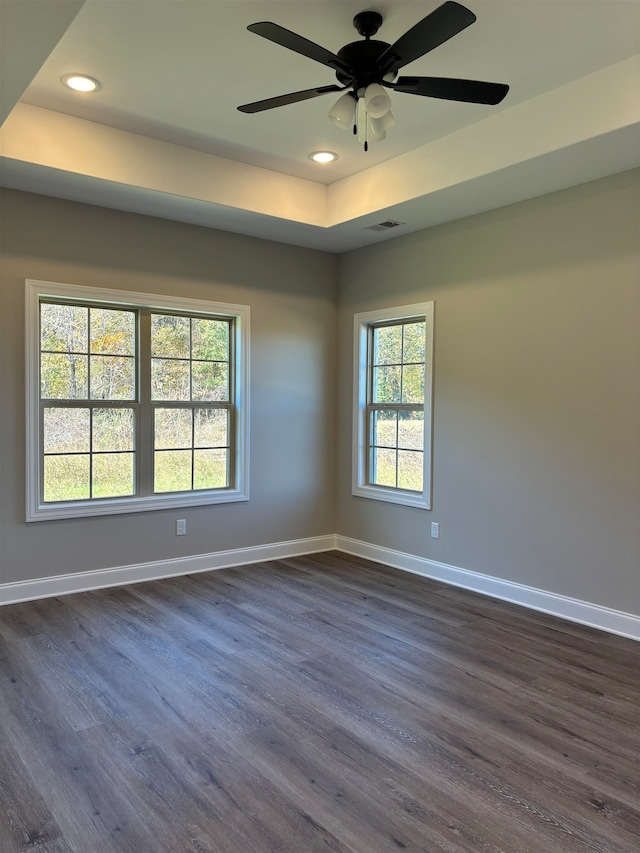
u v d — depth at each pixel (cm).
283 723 254
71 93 324
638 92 287
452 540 450
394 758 229
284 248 514
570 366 375
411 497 480
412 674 300
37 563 405
